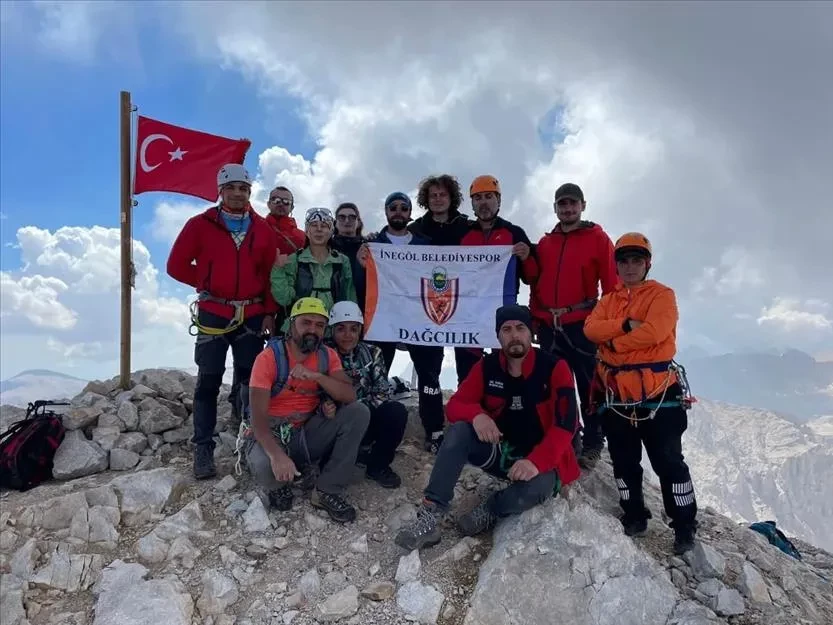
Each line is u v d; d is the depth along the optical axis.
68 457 5.74
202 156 7.24
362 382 5.51
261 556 4.65
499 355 4.89
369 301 6.45
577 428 4.79
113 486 5.20
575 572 4.27
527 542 4.42
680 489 4.63
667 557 4.74
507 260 6.39
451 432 4.72
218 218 5.74
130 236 7.14
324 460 5.29
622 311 4.79
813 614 4.45
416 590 4.29
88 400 6.65
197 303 5.71
